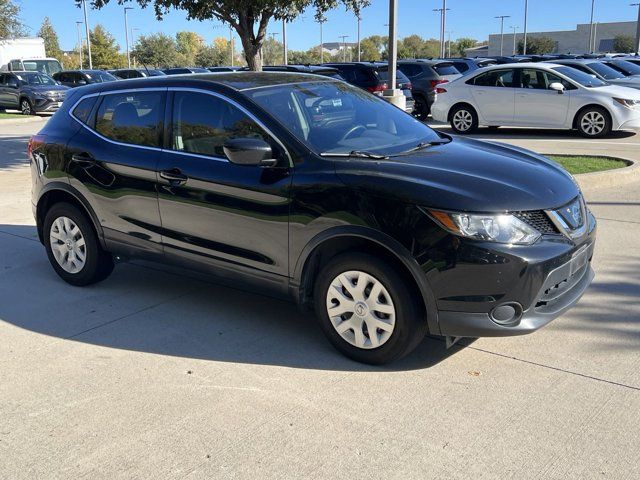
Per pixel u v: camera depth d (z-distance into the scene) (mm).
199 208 4469
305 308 4273
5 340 4496
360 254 3805
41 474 3016
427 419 3363
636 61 22281
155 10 10523
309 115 4441
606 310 4688
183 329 4609
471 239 3492
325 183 3887
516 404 3479
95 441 3262
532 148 12055
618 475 2879
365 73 16703
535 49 84188
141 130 4891
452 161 4070
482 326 3568
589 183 8461
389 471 2955
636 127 13062
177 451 3154
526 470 2932
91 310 5012
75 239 5426
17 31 35156
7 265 6172
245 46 10805
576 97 13352
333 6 10992
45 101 23859
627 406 3430
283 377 3857
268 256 4211
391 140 4531
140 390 3752
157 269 5996
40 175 5508
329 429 3299
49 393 3752
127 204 4906
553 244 3664
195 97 4598
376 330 3859
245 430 3314
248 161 3990
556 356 4016
